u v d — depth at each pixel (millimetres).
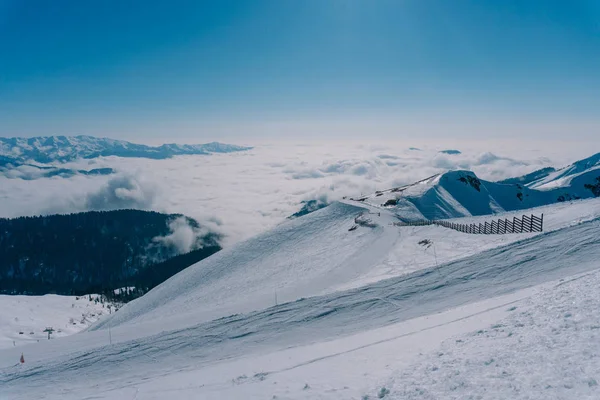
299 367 13250
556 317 11000
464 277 22281
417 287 22172
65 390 15422
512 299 16141
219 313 25609
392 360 11945
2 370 18719
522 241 26156
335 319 19594
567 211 37031
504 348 9805
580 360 7848
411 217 61188
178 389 13234
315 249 46500
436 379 9141
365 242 42406
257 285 35875
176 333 20594
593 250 22047
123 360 17828
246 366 14664
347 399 9633
